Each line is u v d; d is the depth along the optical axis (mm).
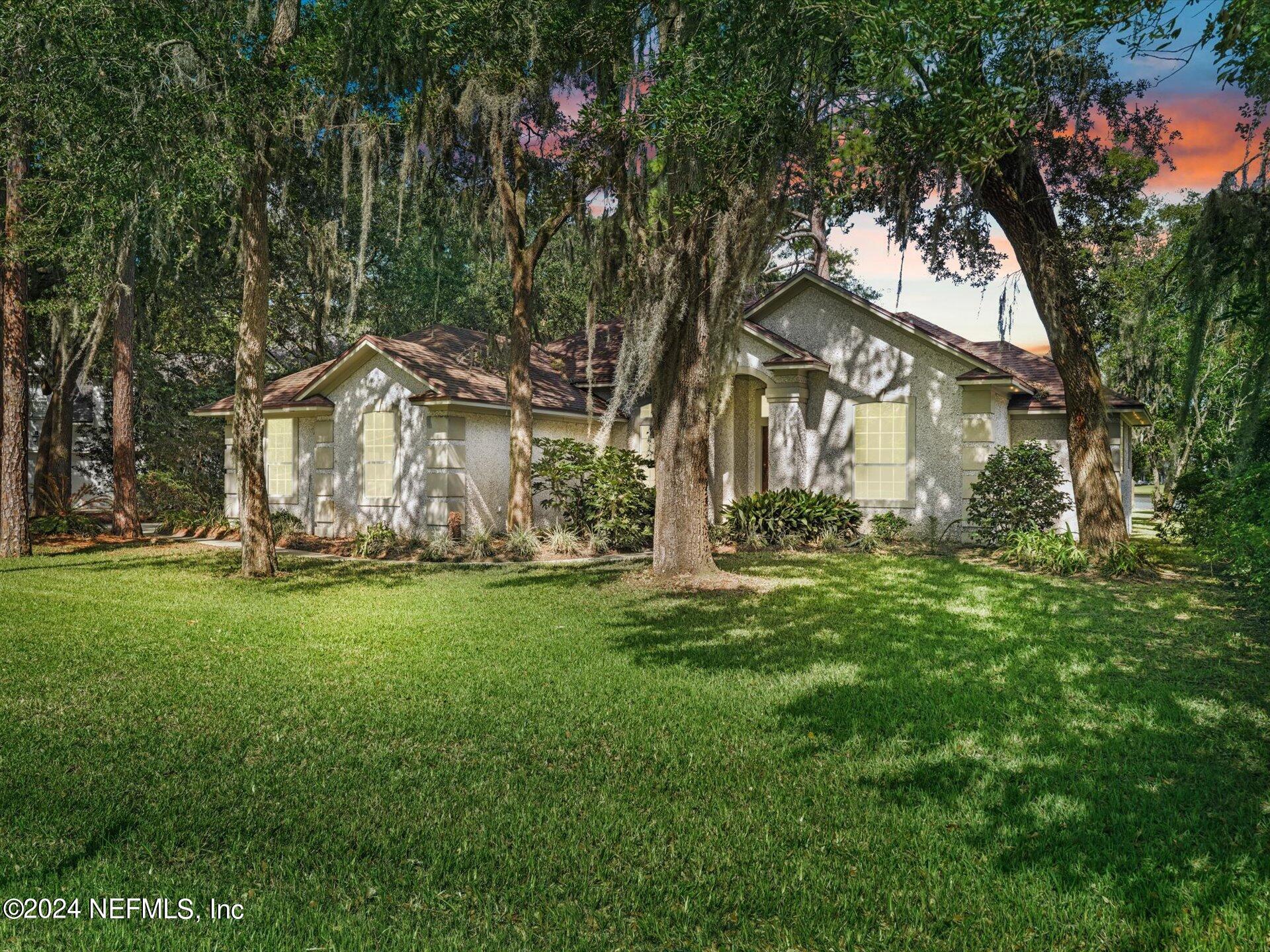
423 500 18359
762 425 22469
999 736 5574
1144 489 50625
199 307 24094
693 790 4656
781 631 9016
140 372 25594
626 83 10516
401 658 7801
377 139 13789
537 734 5609
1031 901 3455
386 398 19203
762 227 11570
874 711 6145
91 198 10586
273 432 21969
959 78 5461
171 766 4977
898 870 3740
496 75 12500
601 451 17281
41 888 3531
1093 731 5680
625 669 7383
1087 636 8758
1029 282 14414
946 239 13445
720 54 8305
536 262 16766
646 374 11945
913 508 17750
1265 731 5676
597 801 4492
